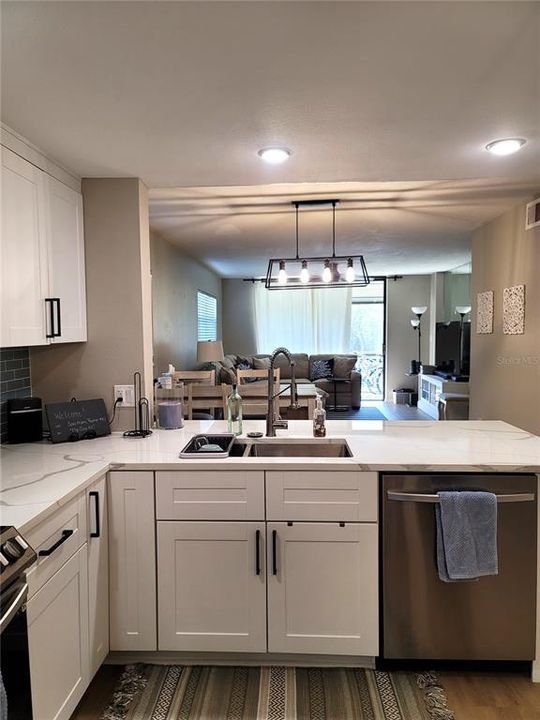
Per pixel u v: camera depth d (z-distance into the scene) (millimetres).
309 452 2365
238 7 1208
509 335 3961
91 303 2512
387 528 1938
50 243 2152
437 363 7867
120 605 2004
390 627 1970
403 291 9078
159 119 1835
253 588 1977
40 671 1431
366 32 1317
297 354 9008
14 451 2152
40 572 1434
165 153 2168
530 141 2117
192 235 4969
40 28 1279
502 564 1934
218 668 2041
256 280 9125
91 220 2494
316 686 1934
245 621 1989
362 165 2396
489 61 1470
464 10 1232
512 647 1960
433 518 1927
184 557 1981
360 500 1933
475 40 1361
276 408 2752
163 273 5133
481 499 1864
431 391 7605
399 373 9180
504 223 4059
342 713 1796
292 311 9297
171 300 5449
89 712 1807
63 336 2264
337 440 2352
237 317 9328
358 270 7551
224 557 1973
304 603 1974
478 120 1898
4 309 1808
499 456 2012
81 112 1764
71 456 2061
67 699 1614
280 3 1197
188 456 2021
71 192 2367
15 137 1896
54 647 1522
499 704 1846
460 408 5895
